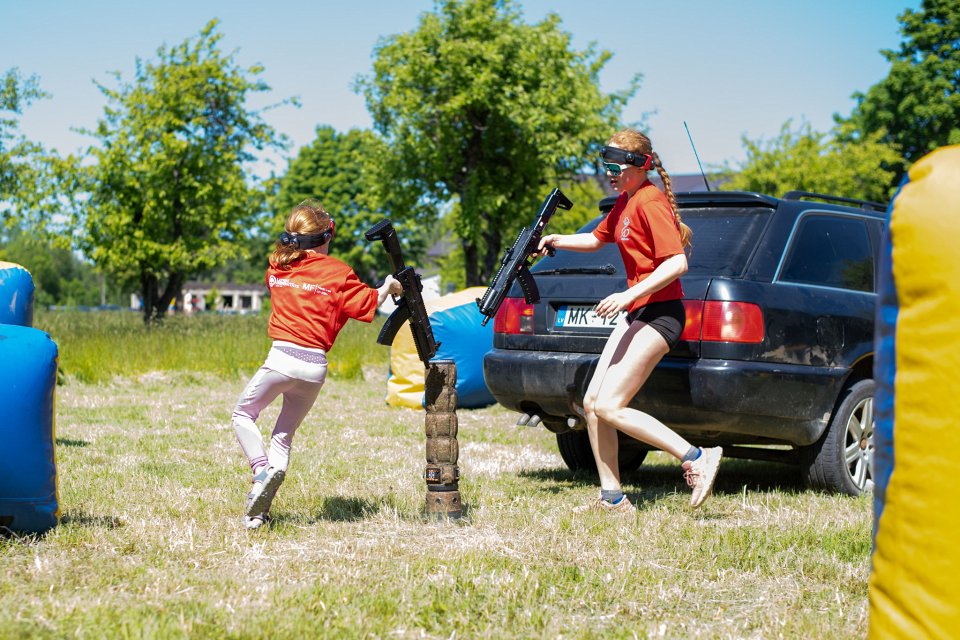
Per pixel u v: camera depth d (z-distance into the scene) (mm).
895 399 2252
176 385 12586
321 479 6004
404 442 7914
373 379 14086
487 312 4949
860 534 4500
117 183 20719
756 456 5855
